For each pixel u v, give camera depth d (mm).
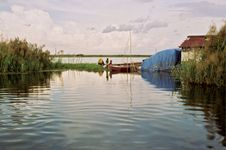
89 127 12695
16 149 9906
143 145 10289
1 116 14953
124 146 10188
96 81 36719
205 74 28828
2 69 50594
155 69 56844
